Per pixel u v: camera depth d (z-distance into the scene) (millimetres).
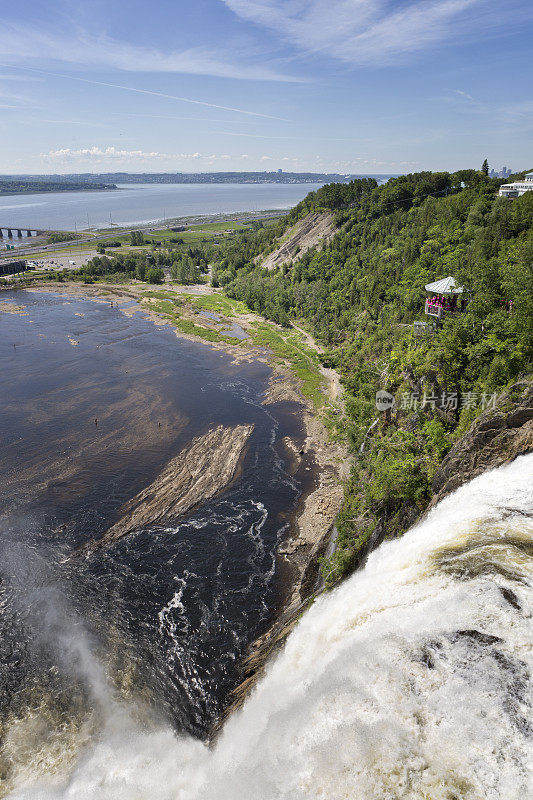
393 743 17141
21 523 58250
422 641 21141
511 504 29750
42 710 38094
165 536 57281
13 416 86438
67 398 95625
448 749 16422
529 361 41406
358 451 66375
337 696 20062
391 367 66688
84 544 55438
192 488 66438
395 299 118750
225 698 39281
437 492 38781
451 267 98688
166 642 44188
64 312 172375
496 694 17766
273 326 158000
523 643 19594
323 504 62812
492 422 34312
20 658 42250
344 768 17078
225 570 52438
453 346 47906
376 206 189500
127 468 70500
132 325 158000
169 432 82438
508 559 24594
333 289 161625
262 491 66688
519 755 15586
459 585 24125
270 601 48625
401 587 26609
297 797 17297
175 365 119938
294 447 78812
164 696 39531
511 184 153500
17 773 33562
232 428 84875
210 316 171500
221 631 45406
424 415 50469
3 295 197125
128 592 49406
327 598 38312
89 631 45094
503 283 48344
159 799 30859
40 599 48188
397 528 41750
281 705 26734
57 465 70625
